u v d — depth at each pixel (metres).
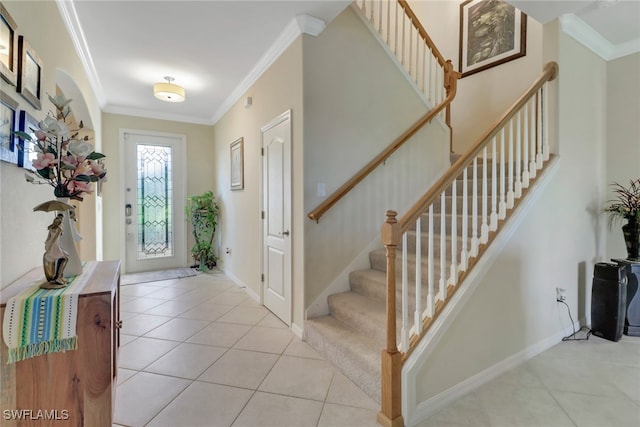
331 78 2.73
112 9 2.39
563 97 2.64
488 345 2.09
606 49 3.04
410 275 2.53
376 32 3.00
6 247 1.38
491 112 4.03
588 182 2.92
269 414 1.73
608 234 3.13
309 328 2.53
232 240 4.55
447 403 1.84
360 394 1.90
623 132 3.05
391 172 3.13
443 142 3.51
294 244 2.76
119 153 4.76
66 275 1.55
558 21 2.59
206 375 2.10
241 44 2.93
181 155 5.27
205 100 4.48
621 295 2.66
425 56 3.37
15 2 1.49
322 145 2.69
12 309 1.19
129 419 1.67
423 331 1.82
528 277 2.36
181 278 4.63
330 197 2.70
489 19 4.04
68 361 1.28
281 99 2.95
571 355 2.43
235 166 4.31
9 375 1.22
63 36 2.35
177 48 3.00
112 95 4.23
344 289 2.84
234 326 2.90
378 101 3.02
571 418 1.73
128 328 2.86
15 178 1.47
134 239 4.91
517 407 1.82
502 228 2.21
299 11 2.44
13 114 1.44
